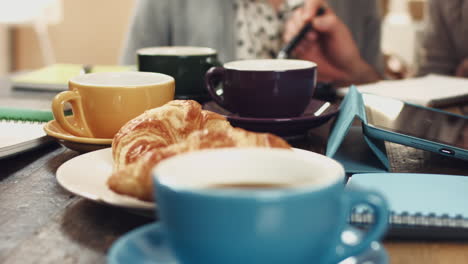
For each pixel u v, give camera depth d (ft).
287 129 2.41
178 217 1.01
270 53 5.72
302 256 1.03
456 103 3.31
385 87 3.56
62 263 1.35
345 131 2.06
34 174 2.02
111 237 1.49
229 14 5.71
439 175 1.82
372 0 6.20
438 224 1.46
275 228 0.98
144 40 5.66
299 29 5.54
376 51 6.23
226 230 0.98
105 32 11.52
